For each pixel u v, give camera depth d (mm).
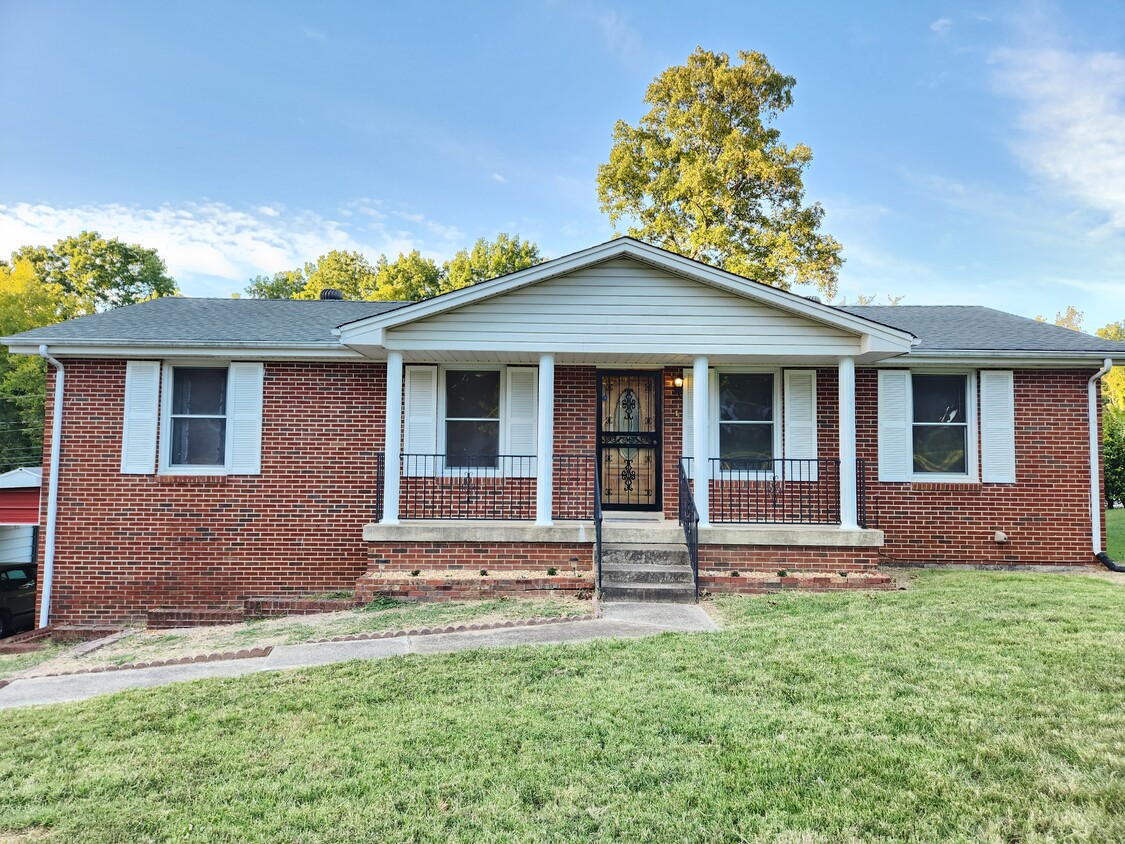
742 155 23484
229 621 8922
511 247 34469
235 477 10062
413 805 3316
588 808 3254
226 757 3906
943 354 9961
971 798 3275
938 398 10625
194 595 9938
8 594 12688
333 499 10133
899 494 10398
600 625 6781
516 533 8953
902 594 7891
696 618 7031
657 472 10523
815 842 2938
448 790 3451
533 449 10438
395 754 3875
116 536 9914
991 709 4309
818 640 5938
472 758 3805
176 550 9969
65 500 9922
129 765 3842
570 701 4621
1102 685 4695
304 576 10047
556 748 3902
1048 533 10297
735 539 8844
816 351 9148
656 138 26031
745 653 5605
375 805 3322
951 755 3707
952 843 2906
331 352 9969
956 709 4324
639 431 10586
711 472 10422
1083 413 10398
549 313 9188
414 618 7414
